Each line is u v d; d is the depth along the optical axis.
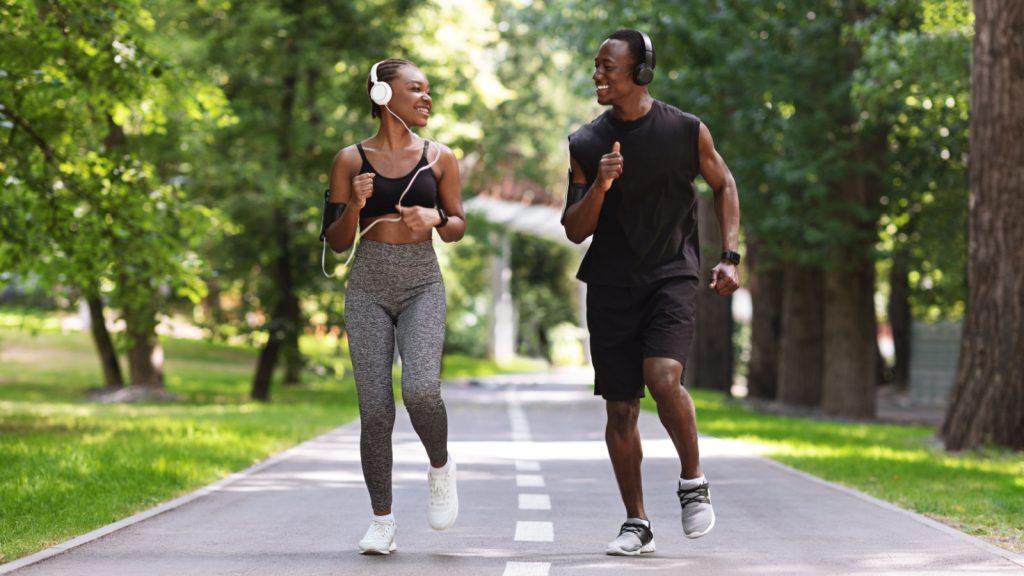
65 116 17.33
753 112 29.34
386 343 7.51
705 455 15.93
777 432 22.42
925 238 30.50
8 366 44.78
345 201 7.56
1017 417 18.05
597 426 21.47
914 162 29.84
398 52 33.94
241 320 33.53
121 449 14.66
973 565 7.58
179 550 7.92
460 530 8.98
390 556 7.71
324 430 19.91
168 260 19.39
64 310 33.09
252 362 56.22
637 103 7.36
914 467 15.24
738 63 28.59
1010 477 14.11
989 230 18.27
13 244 18.25
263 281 33.72
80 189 18.28
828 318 30.86
